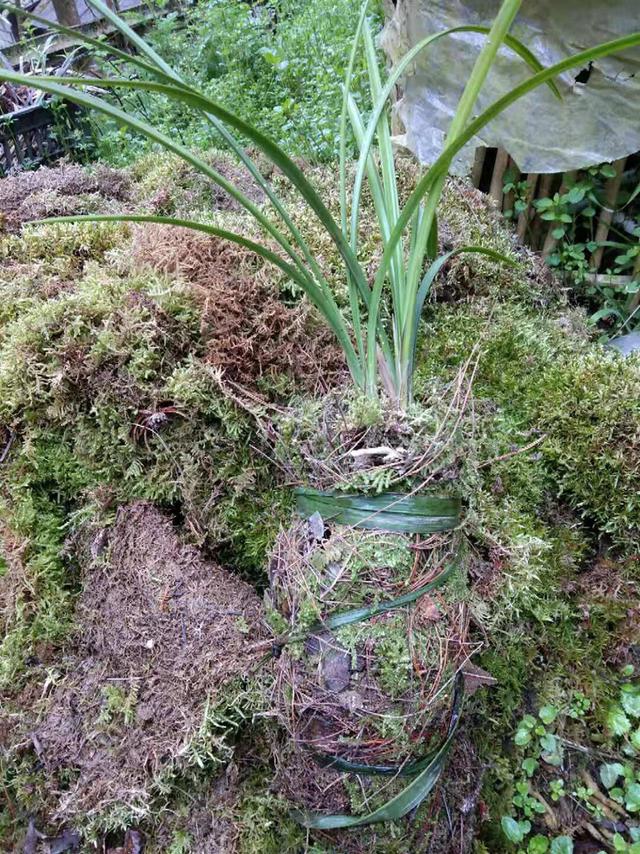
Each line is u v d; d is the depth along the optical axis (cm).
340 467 41
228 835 45
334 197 76
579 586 54
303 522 43
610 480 54
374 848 42
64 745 47
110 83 29
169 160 86
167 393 52
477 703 49
